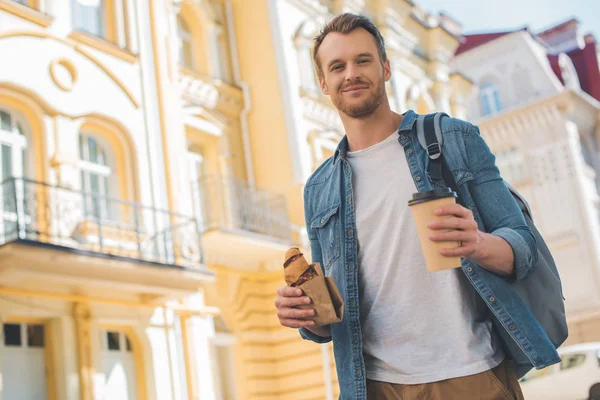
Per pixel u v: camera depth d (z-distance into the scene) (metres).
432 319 2.39
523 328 2.31
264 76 16.34
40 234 9.69
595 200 29.11
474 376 2.31
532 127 29.41
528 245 2.30
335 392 14.38
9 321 10.09
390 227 2.49
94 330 10.94
